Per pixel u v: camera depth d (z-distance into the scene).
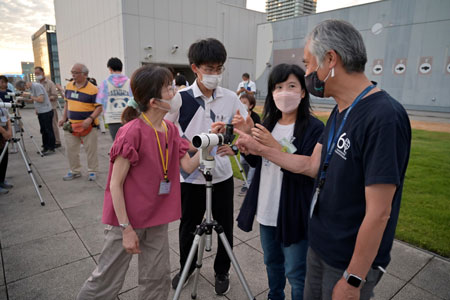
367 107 1.00
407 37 14.66
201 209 2.23
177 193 1.78
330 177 1.14
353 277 1.01
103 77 15.73
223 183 2.20
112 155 1.51
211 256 2.76
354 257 1.01
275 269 1.92
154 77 1.52
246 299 2.20
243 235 3.15
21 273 2.46
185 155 1.86
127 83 4.74
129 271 2.51
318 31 1.10
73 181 4.83
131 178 1.58
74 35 18.39
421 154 6.40
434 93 14.23
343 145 1.07
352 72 1.06
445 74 13.79
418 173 5.11
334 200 1.12
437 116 12.73
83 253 2.76
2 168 4.31
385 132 0.93
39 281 2.36
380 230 0.96
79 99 4.57
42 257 2.69
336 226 1.13
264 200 1.82
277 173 1.78
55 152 6.86
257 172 1.89
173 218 1.74
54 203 3.94
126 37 13.57
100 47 15.55
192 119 2.10
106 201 1.62
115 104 4.67
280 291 1.98
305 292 1.39
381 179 0.92
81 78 4.54
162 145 1.65
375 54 15.85
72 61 19.38
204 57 1.91
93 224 3.35
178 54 15.46
